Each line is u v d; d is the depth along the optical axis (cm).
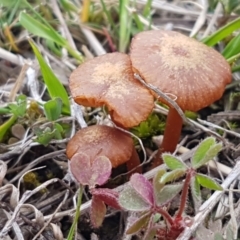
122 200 8
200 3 16
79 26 15
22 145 11
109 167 8
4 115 12
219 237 8
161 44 10
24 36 15
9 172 11
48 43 14
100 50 14
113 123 10
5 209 10
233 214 9
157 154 11
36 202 11
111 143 10
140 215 8
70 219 10
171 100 9
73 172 8
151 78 9
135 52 10
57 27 15
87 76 10
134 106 9
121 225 10
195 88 9
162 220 10
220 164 11
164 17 16
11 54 14
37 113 12
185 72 9
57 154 11
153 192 8
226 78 10
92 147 10
